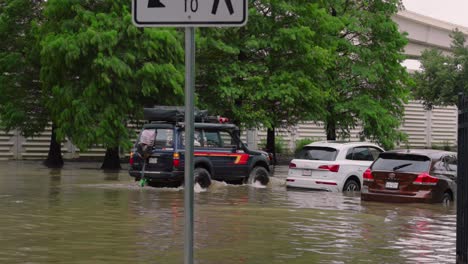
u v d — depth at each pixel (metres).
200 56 47.62
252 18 47.75
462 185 12.47
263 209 24.05
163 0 7.10
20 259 14.23
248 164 33.94
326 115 52.88
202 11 7.06
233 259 14.49
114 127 43.31
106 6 43.72
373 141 57.25
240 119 47.88
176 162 31.55
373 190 27.08
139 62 43.62
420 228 19.88
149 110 31.95
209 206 24.86
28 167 48.16
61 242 16.45
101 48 41.84
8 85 48.66
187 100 6.97
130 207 23.98
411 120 80.69
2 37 49.47
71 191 29.95
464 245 12.34
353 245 16.58
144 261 14.09
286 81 47.62
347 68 55.00
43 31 45.28
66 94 43.19
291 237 17.67
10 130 55.22
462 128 12.30
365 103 54.94
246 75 47.06
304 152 32.25
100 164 53.84
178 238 17.14
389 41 56.50
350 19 54.72
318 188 31.39
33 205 24.36
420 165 26.47
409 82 57.84
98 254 14.86
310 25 50.16
